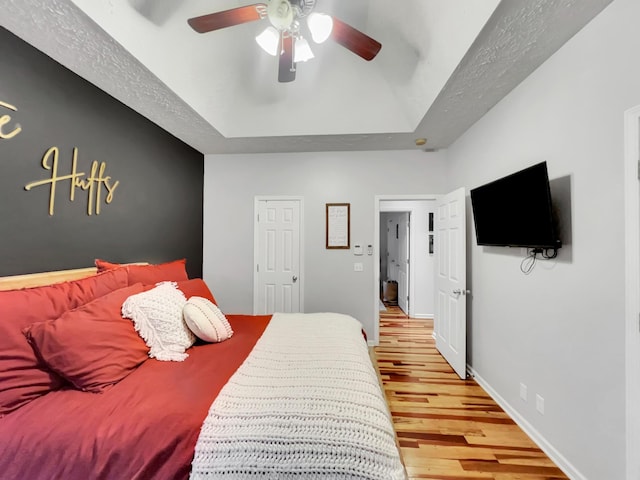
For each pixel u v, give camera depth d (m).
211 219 3.73
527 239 1.84
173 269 2.21
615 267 1.33
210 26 1.60
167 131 2.89
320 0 2.09
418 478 1.58
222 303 3.73
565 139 1.62
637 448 1.23
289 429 0.95
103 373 1.19
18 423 0.99
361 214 3.60
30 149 1.62
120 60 1.75
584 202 1.50
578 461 1.53
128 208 2.36
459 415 2.15
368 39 1.61
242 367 1.36
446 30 1.73
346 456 0.90
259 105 2.87
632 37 1.24
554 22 1.44
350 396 1.11
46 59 1.70
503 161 2.23
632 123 1.24
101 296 1.53
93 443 0.93
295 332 1.89
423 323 4.61
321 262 3.64
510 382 2.16
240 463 0.89
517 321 2.08
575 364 1.56
